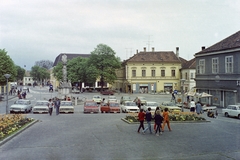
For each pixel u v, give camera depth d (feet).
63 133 63.00
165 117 66.59
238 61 127.54
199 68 166.71
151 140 56.18
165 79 280.92
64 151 46.80
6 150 47.29
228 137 59.57
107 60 268.62
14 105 113.39
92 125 75.61
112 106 121.49
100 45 272.10
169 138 58.29
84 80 295.28
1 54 198.59
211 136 60.59
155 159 42.75
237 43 131.34
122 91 309.83
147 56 284.82
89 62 276.00
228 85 135.54
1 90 256.73
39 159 41.93
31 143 52.49
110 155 44.62
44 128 70.08
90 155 44.50
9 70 201.26
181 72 278.05
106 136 59.82
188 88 258.78
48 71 602.85
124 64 299.17
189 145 51.85
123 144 52.37
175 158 43.34
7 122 69.15
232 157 43.98
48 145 50.96
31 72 561.84
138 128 70.18
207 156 44.50
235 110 102.17
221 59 142.51
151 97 224.33
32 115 102.47
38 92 297.74
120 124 77.66
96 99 172.86
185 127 73.46
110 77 270.26
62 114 108.37
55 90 337.72
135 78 279.49
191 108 110.42
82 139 56.44
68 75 298.97
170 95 246.68
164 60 280.72
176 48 312.50
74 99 173.78
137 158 43.16
